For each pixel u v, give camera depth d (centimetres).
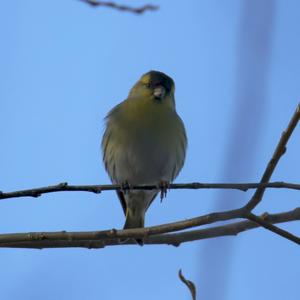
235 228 778
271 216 739
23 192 705
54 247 817
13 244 800
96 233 734
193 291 642
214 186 557
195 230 817
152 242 823
